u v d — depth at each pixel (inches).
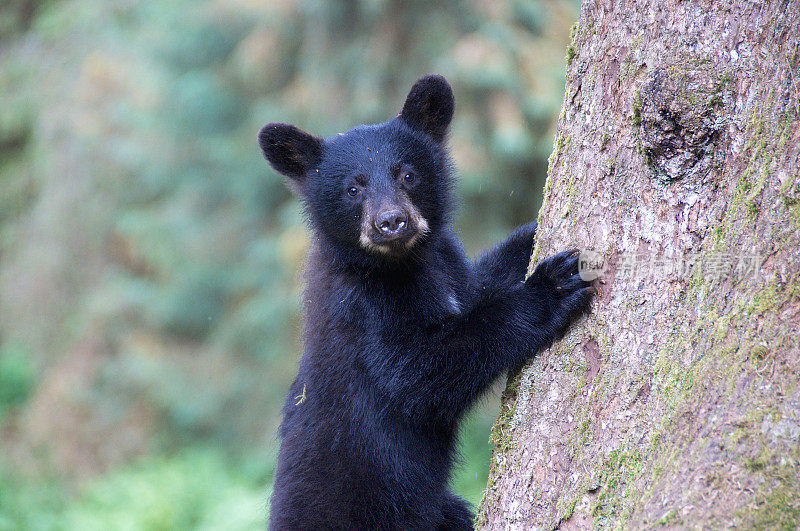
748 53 222.7
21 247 1338.6
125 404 1083.3
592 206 257.1
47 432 1069.1
